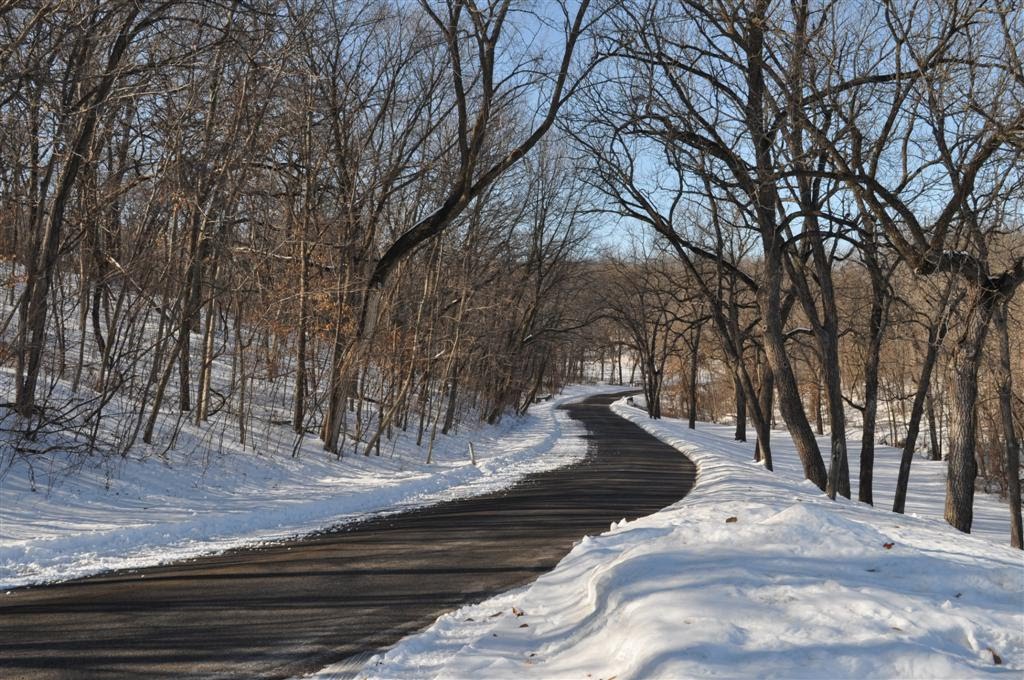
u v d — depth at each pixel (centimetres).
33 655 624
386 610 773
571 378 12156
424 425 3522
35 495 1280
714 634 521
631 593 639
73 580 902
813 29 1611
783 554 735
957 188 1446
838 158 1544
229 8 1495
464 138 2069
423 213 2758
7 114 1395
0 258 1933
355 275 2216
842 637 512
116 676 577
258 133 1764
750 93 1689
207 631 695
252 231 1956
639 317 5816
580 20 1928
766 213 1806
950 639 531
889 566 694
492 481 2164
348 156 2297
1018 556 1005
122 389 1984
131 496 1408
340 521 1409
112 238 1989
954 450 1641
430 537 1230
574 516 1474
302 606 787
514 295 4212
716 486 1903
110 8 1465
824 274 1942
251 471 1797
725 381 7238
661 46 1797
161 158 1647
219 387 2475
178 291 1738
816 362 4794
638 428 4922
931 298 1886
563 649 618
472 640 654
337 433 2206
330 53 2156
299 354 2220
